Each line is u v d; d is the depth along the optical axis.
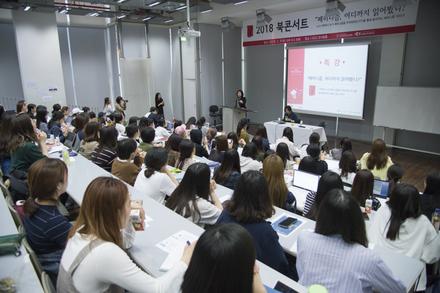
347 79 7.74
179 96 10.73
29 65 7.78
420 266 1.83
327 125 8.60
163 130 5.95
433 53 6.48
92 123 4.21
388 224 2.11
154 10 8.13
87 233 1.30
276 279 1.35
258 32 8.84
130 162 3.02
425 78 6.66
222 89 10.46
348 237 1.37
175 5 6.86
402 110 6.70
